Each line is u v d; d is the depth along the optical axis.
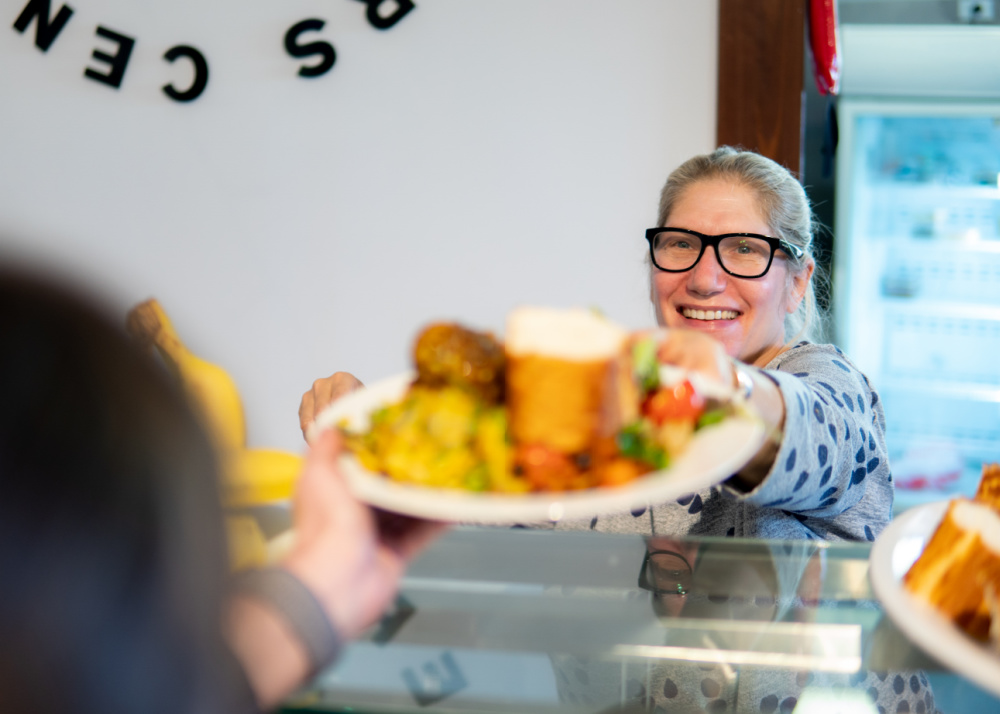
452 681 0.63
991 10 2.44
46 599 0.28
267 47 2.27
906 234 3.22
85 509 0.29
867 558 0.76
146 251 2.41
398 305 2.34
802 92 2.00
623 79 2.12
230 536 0.34
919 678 0.62
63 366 0.29
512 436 0.61
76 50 2.33
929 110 2.76
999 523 0.59
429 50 2.20
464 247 2.28
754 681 0.63
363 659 0.65
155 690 0.30
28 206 2.42
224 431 0.36
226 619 0.34
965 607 0.58
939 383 3.37
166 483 0.31
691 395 0.64
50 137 2.38
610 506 0.56
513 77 2.18
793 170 2.03
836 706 0.60
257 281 2.38
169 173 2.36
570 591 0.72
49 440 0.29
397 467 0.60
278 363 2.41
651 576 0.73
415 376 0.75
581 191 2.20
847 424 0.96
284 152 2.31
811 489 0.84
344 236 2.33
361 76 2.24
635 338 0.69
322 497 0.57
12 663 0.28
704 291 1.27
